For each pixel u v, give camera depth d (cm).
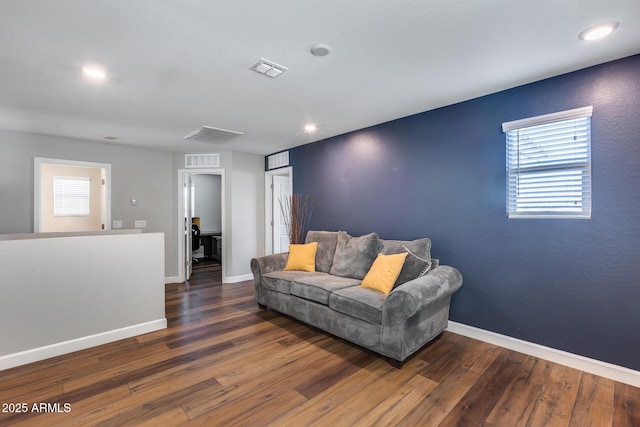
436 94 284
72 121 356
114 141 459
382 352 242
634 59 212
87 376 224
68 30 179
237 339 291
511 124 267
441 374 227
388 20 174
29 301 247
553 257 247
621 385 212
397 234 359
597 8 163
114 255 290
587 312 231
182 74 239
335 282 312
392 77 248
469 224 297
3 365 234
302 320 318
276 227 586
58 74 236
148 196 511
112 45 196
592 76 229
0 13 162
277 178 589
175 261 540
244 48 203
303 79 250
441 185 318
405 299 226
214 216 802
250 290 480
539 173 258
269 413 183
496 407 188
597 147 227
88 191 577
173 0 154
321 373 229
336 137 436
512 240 269
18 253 244
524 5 161
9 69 227
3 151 392
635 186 212
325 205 456
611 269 222
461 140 302
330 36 189
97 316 279
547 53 211
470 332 294
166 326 321
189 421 176
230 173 537
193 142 469
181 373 229
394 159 362
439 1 157
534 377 222
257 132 415
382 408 188
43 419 178
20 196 401
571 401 194
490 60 221
